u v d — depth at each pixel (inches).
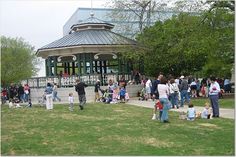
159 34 1652.3
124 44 1610.5
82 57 1622.8
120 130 648.4
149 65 1678.2
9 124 734.5
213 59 1352.1
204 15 1278.3
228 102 1172.5
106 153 478.3
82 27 1733.5
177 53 1572.3
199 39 1284.4
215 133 613.6
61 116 865.5
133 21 1764.3
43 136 597.9
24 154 475.8
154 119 784.9
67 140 562.6
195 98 1382.9
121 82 1358.3
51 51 1681.8
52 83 1457.9
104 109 1019.3
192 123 725.3
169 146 521.3
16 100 1325.0
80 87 1023.0
